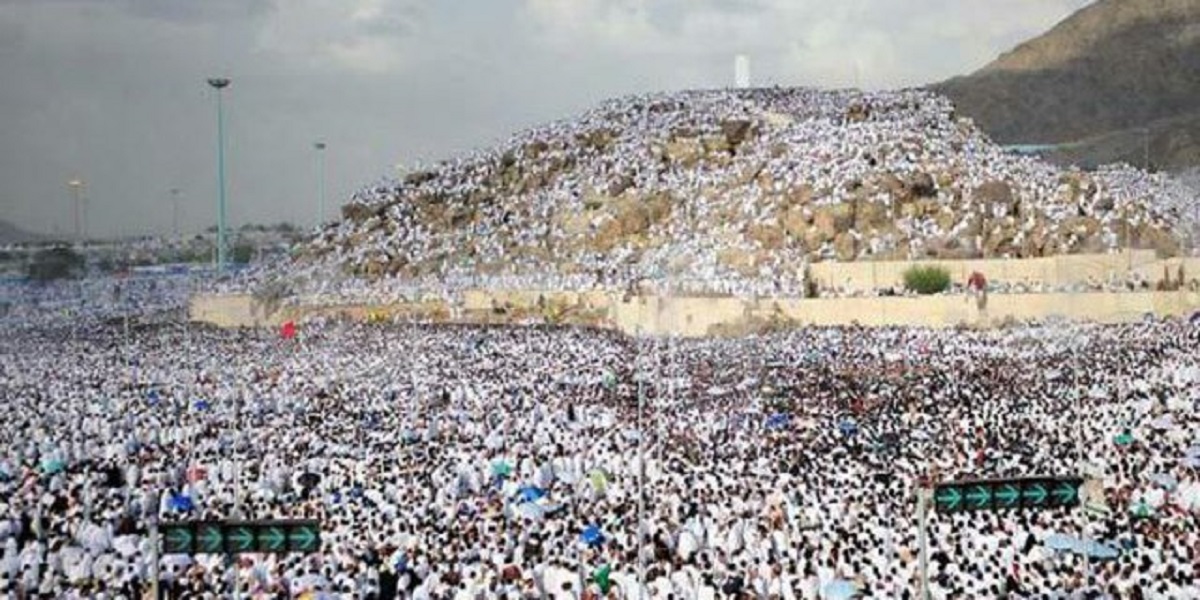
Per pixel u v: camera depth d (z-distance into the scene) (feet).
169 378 285.84
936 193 378.32
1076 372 214.90
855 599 101.24
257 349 348.38
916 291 338.54
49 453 178.81
